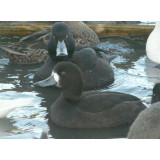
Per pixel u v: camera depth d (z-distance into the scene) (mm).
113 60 15297
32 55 15328
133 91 12742
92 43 16594
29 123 10906
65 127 10734
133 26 17312
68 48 13727
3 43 16594
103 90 13016
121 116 10789
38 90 12859
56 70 11141
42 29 17156
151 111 7773
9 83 13453
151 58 15273
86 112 10797
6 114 11016
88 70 13391
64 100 11047
